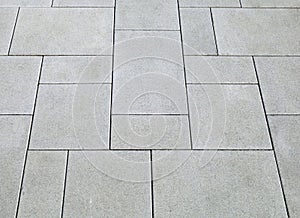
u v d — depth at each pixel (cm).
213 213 152
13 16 211
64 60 194
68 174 160
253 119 177
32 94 183
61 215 151
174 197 156
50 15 212
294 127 175
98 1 220
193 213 152
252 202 155
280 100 183
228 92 185
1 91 183
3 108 178
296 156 167
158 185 158
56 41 201
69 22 210
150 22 211
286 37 206
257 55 199
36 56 196
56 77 188
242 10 217
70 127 173
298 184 159
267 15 215
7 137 169
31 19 210
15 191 156
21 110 178
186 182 159
